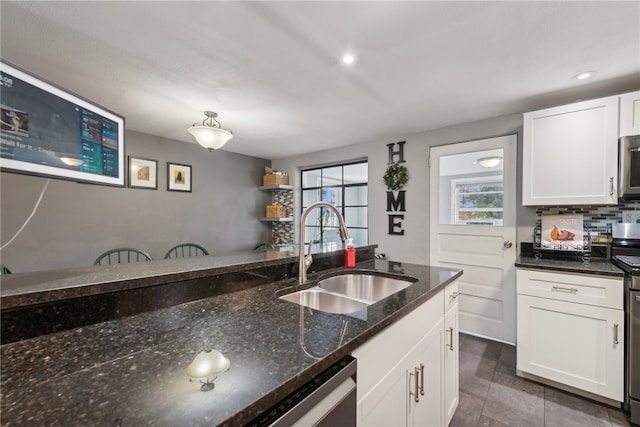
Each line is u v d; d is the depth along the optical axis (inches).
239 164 176.6
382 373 37.6
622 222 88.0
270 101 96.3
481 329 113.0
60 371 24.4
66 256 112.3
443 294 60.4
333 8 53.0
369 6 52.5
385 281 67.8
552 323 78.2
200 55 69.2
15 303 30.0
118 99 94.7
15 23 57.4
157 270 45.2
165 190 142.1
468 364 92.6
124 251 127.0
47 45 65.2
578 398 74.8
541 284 79.9
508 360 94.8
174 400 20.3
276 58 70.3
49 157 40.2
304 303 56.6
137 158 132.1
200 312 39.9
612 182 77.7
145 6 52.7
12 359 26.5
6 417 18.3
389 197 139.9
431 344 53.7
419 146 130.7
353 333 32.4
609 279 70.5
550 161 87.0
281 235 191.0
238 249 175.3
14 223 100.9
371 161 148.1
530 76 78.7
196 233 154.9
